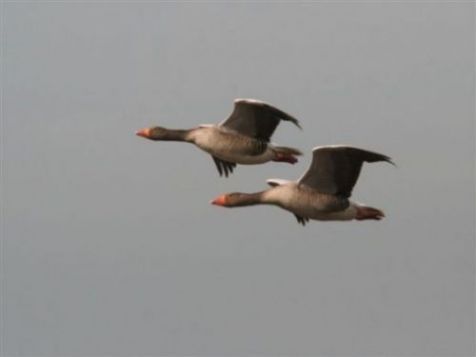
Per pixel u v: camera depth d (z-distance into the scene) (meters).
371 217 32.91
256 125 34.16
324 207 32.69
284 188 33.06
